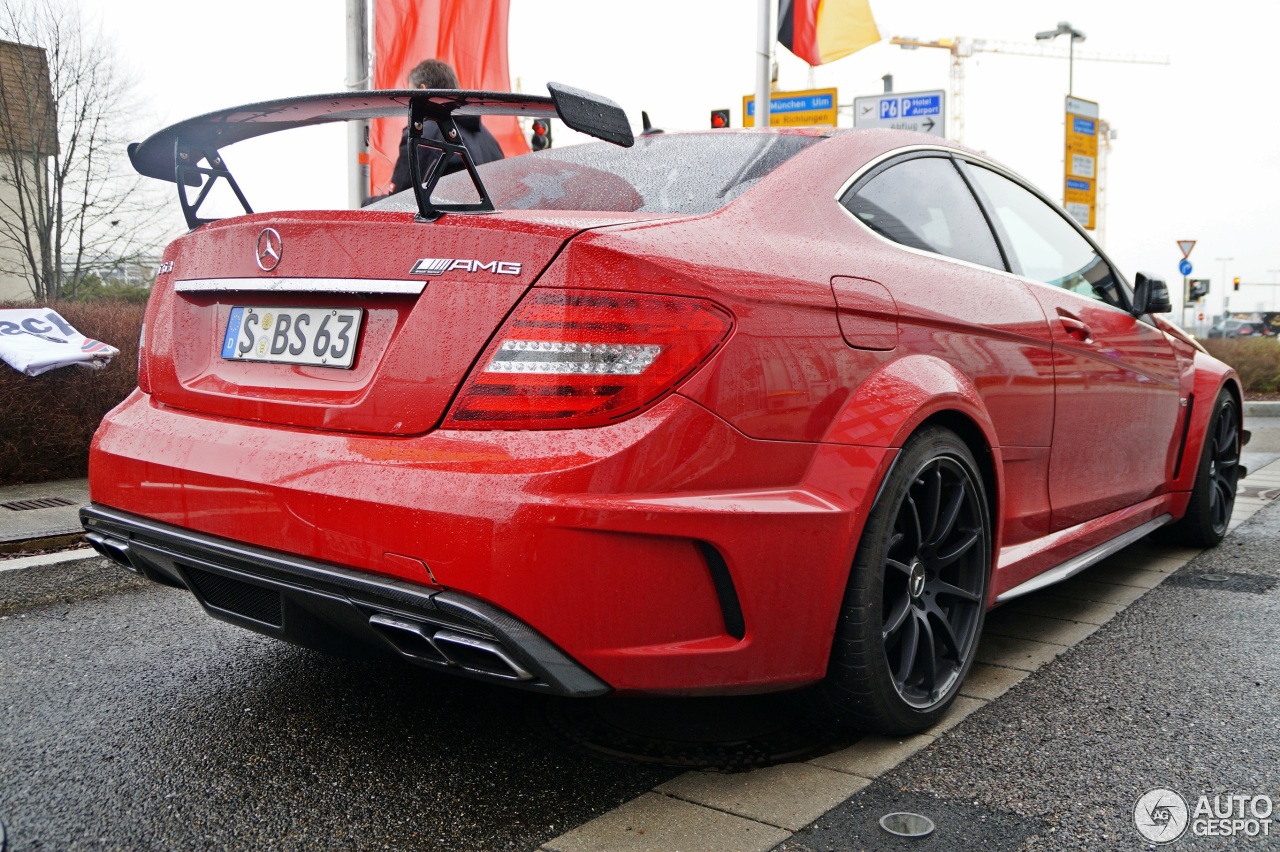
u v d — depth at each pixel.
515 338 1.74
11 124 22.52
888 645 2.24
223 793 1.96
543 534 1.65
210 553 1.99
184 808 1.90
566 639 1.68
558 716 2.38
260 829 1.82
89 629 3.03
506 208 2.37
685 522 1.75
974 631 2.47
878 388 2.14
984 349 2.56
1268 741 2.27
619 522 1.69
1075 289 3.37
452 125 1.94
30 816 1.85
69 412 5.50
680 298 1.78
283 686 2.55
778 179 2.27
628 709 2.42
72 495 5.05
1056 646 3.00
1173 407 3.96
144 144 2.39
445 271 1.82
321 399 1.94
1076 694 2.58
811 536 1.94
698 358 1.79
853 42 13.29
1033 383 2.79
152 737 2.22
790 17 13.26
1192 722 2.38
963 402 2.35
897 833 1.82
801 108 15.49
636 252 1.77
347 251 1.95
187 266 2.30
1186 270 19.72
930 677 2.32
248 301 2.16
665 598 1.77
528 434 1.72
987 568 2.51
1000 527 2.56
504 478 1.68
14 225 22.92
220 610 2.18
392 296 1.88
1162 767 2.13
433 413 1.79
